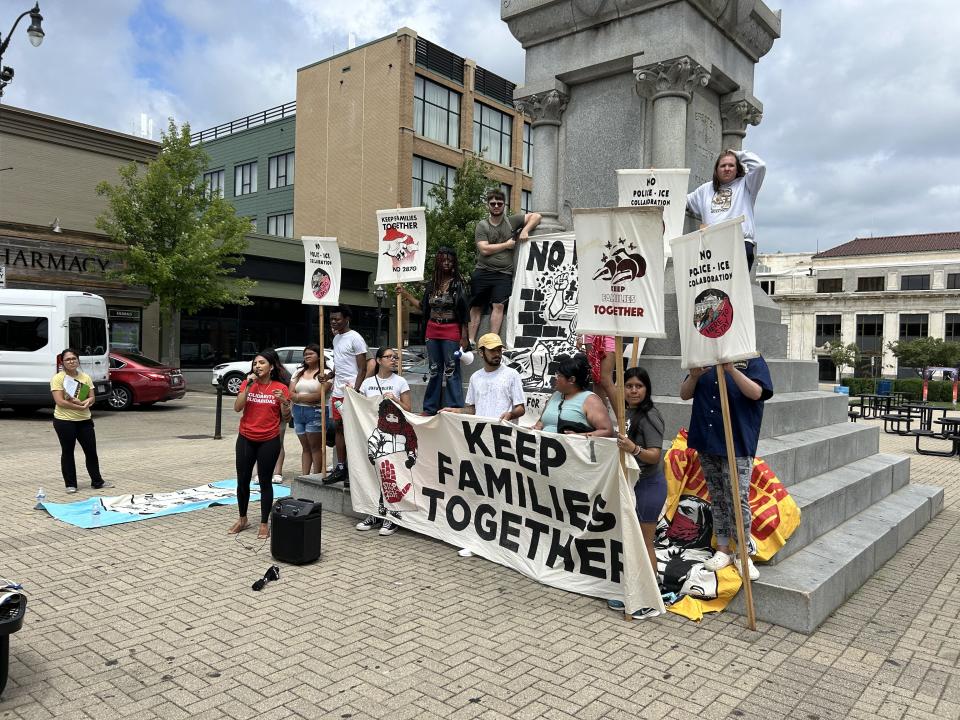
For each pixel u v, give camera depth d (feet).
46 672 11.98
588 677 11.94
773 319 26.45
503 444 17.66
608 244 14.57
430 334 23.67
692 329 14.43
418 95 107.24
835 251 260.83
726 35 28.32
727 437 14.23
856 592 16.71
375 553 19.06
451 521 19.48
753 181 20.43
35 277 69.21
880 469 23.65
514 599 15.66
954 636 14.10
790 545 16.58
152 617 14.46
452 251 23.47
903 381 133.59
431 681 11.73
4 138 71.61
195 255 70.18
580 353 20.75
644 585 14.56
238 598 15.57
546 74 29.45
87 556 18.71
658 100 26.14
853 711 11.01
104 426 49.26
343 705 10.93
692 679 11.94
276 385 20.94
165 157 72.28
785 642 13.58
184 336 91.15
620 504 14.87
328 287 24.98
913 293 225.76
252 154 128.57
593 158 28.78
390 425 20.89
